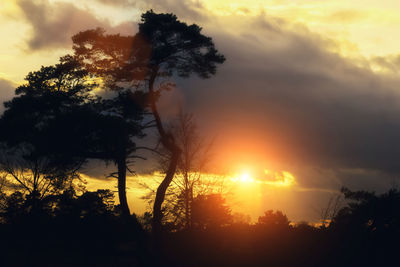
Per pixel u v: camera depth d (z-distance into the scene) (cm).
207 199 2858
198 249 2702
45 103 2877
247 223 3144
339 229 2730
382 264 2516
